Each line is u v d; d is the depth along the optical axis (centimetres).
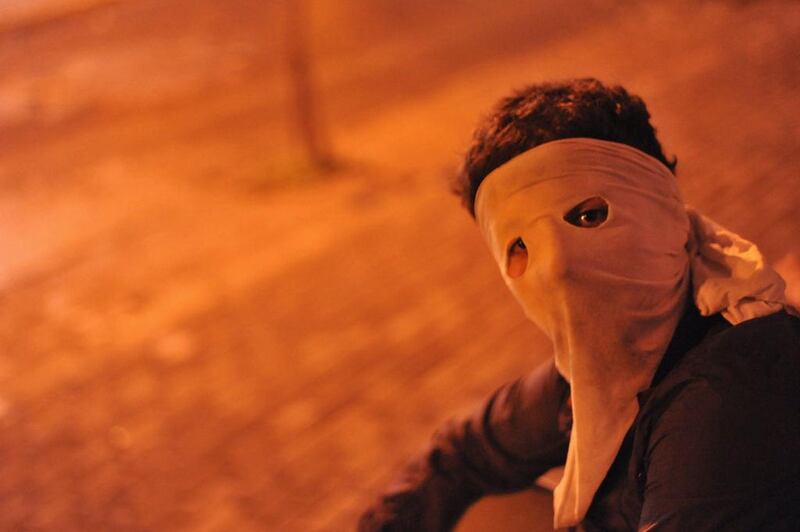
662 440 95
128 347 463
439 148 737
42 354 464
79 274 557
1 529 339
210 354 449
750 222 523
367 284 508
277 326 471
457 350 432
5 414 412
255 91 965
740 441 89
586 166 101
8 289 543
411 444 366
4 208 687
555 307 101
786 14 1042
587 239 99
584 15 1179
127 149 814
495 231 105
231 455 370
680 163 630
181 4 1302
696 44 974
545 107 104
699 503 89
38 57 1137
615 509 105
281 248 569
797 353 94
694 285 104
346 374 421
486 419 129
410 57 1058
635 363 101
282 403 402
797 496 86
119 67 1071
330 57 1089
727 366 94
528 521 133
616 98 107
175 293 519
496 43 1093
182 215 642
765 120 700
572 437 108
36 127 898
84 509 346
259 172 717
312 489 346
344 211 621
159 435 387
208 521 334
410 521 133
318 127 832
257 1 1266
